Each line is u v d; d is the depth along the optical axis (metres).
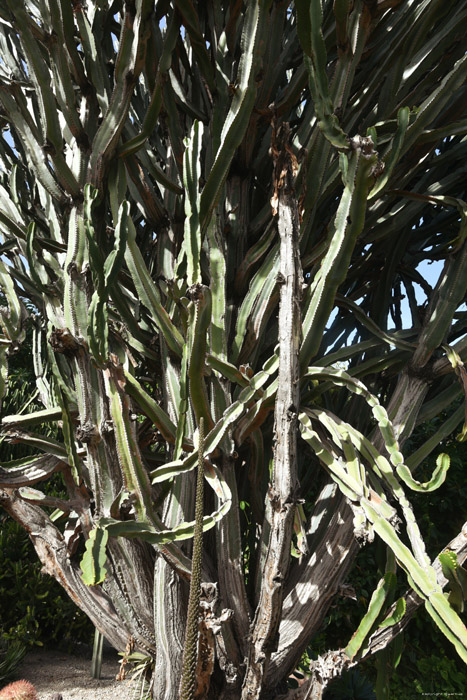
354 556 2.30
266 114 2.46
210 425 2.27
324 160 2.26
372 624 1.92
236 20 2.52
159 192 3.00
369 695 3.83
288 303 1.97
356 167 1.81
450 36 2.39
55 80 2.53
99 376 2.18
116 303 2.61
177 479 2.39
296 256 2.00
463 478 4.66
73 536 2.51
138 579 2.29
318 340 2.17
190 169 2.08
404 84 2.49
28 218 2.75
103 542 1.86
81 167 2.47
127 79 2.38
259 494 2.67
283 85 3.24
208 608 1.97
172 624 2.21
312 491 4.58
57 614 6.23
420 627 4.52
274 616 1.95
